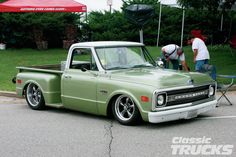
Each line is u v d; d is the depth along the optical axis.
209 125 8.55
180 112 8.29
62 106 9.84
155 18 25.00
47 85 10.05
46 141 7.62
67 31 24.38
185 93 8.45
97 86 8.95
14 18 23.39
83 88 9.23
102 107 8.93
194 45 12.14
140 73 8.76
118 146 7.23
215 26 24.53
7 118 9.59
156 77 8.37
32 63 18.23
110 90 8.71
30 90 10.65
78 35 25.41
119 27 25.22
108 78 8.82
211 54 20.34
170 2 21.30
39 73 10.47
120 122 8.67
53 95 10.08
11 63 18.34
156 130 8.20
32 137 7.91
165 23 24.95
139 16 13.96
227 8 19.66
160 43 24.75
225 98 11.21
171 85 8.23
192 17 24.61
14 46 24.55
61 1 19.48
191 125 8.55
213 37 23.70
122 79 8.58
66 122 9.08
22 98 12.35
